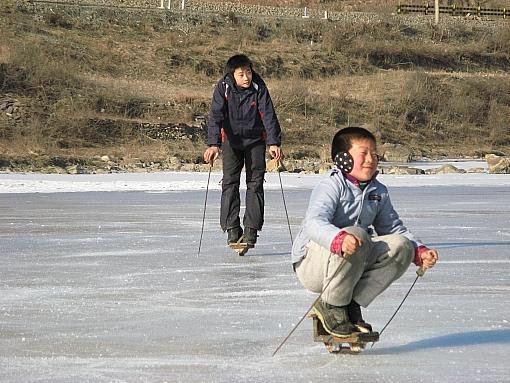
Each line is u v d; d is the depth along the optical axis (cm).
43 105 8944
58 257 1720
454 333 1056
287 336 1009
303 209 2814
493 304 1241
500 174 5484
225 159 1841
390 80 11144
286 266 1620
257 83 1845
